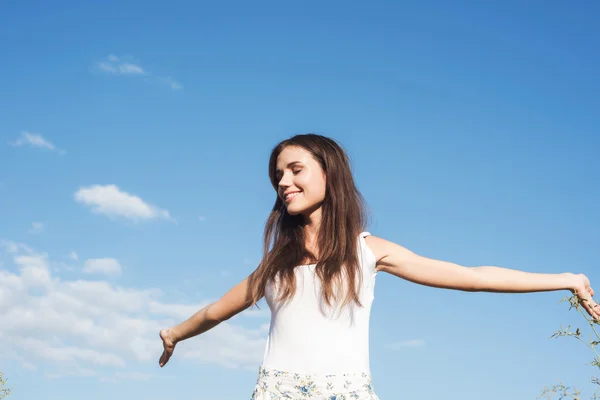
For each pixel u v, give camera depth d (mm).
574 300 3121
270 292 3230
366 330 3143
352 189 3350
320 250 3238
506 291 3135
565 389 2836
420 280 3188
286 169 3326
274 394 3025
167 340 3771
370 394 3020
